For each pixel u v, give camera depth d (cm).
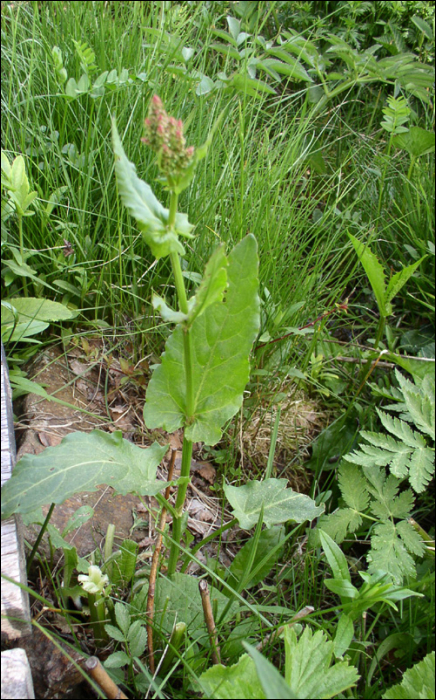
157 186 217
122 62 252
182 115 242
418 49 349
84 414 188
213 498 192
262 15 341
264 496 145
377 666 161
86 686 125
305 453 217
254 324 121
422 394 211
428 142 265
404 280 212
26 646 126
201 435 128
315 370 227
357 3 327
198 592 142
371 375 241
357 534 190
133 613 137
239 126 234
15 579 109
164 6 283
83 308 205
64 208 211
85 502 164
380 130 308
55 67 215
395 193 289
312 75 322
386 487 185
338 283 238
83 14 272
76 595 137
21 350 191
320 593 175
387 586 127
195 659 132
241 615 158
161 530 133
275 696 77
